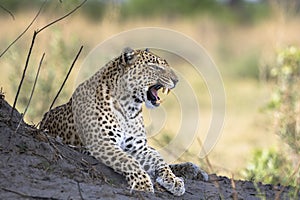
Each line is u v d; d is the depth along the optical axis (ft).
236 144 76.95
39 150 33.22
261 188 38.70
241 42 160.04
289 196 36.86
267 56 91.35
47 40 65.16
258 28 166.71
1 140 33.06
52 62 59.67
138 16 166.50
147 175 34.94
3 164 31.48
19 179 30.60
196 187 36.96
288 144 53.31
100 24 122.83
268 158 51.98
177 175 39.60
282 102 56.49
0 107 35.63
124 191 32.12
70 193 30.30
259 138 78.69
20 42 65.57
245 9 185.26
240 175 51.98
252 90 112.47
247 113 95.71
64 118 38.52
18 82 58.18
